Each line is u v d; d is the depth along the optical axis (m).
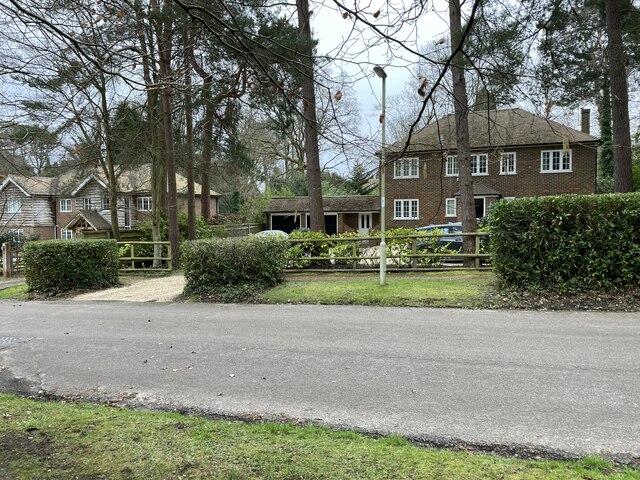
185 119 18.11
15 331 7.69
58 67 5.39
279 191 41.94
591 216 8.34
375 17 3.41
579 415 3.68
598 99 8.19
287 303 9.41
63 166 14.19
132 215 29.80
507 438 3.34
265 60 4.54
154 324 7.86
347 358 5.46
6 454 3.10
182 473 2.81
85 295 11.93
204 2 4.48
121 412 3.95
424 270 11.90
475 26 4.23
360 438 3.35
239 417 3.90
